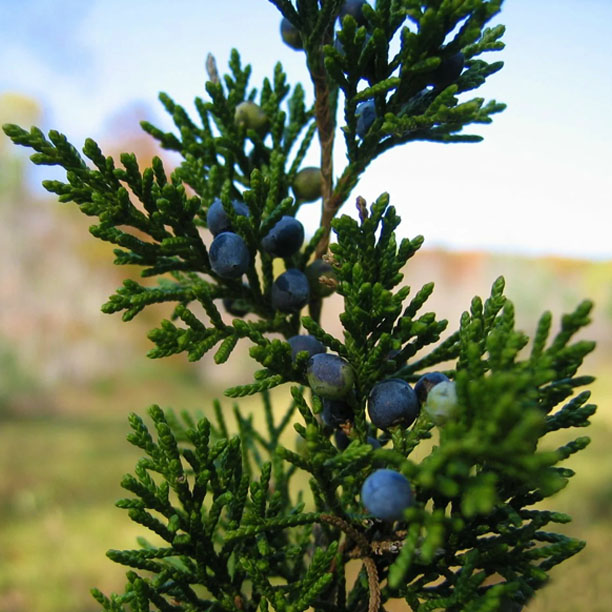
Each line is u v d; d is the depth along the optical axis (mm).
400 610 246
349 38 91
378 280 89
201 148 114
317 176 112
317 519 81
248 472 126
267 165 117
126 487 85
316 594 82
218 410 130
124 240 93
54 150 89
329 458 82
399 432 81
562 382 74
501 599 81
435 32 89
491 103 96
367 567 81
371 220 86
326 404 88
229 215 96
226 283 104
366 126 101
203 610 91
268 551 87
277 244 99
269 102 116
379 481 66
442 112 86
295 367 84
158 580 87
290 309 101
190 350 86
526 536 79
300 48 115
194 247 100
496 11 87
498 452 58
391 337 82
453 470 59
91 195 91
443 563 81
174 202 94
